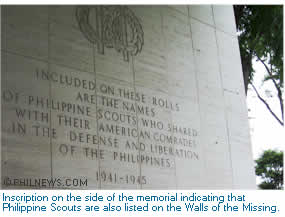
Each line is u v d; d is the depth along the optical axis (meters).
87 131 8.53
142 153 9.27
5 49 7.94
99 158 8.52
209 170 10.49
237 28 14.93
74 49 8.94
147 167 9.25
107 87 9.20
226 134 11.29
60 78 8.51
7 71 7.83
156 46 10.56
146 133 9.52
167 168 9.62
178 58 10.95
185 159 10.06
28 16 8.47
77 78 8.77
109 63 9.43
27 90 7.97
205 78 11.40
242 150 11.53
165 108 10.14
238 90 12.14
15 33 8.16
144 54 10.22
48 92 8.23
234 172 11.08
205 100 11.14
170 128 10.05
